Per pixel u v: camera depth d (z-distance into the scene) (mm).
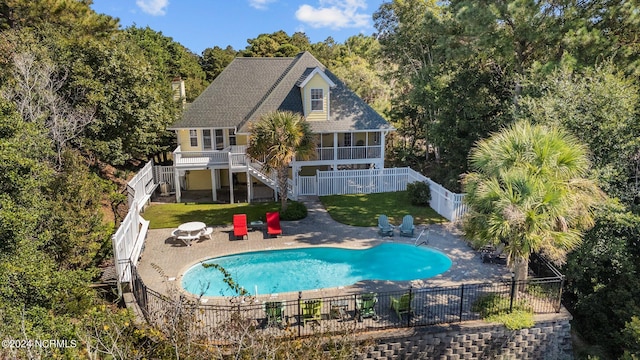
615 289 14266
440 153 32125
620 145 14797
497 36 20531
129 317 9461
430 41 33125
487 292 14547
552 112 15594
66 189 13820
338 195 28281
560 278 13555
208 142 30406
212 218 23750
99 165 28484
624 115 14883
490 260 17172
